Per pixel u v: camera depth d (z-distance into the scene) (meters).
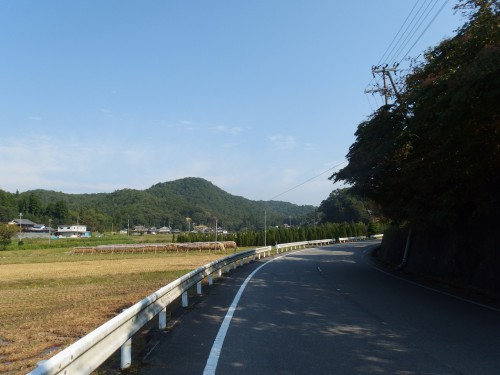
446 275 17.52
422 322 8.95
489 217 14.09
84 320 10.93
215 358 6.36
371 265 27.31
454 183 15.74
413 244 23.58
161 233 149.50
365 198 25.69
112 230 153.38
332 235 81.81
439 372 5.68
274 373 5.68
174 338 7.59
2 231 75.50
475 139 12.84
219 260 17.95
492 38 11.46
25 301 15.92
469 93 10.44
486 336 7.67
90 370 4.42
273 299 12.20
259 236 78.25
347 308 10.70
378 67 29.97
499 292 12.99
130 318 6.05
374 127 19.00
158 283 20.09
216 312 10.13
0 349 8.30
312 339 7.52
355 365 6.00
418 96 13.98
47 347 8.36
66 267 34.62
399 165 19.27
